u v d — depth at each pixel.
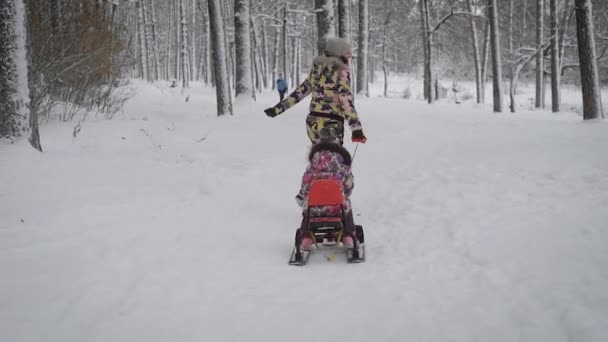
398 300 3.54
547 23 41.09
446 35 49.00
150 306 3.52
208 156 9.72
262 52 56.31
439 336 2.99
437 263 4.20
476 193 6.32
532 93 47.78
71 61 12.84
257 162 9.40
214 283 3.97
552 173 6.88
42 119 11.79
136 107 20.20
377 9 55.56
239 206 6.52
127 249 4.58
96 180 6.65
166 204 6.21
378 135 12.91
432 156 9.46
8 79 7.02
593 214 4.75
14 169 6.29
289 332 3.15
